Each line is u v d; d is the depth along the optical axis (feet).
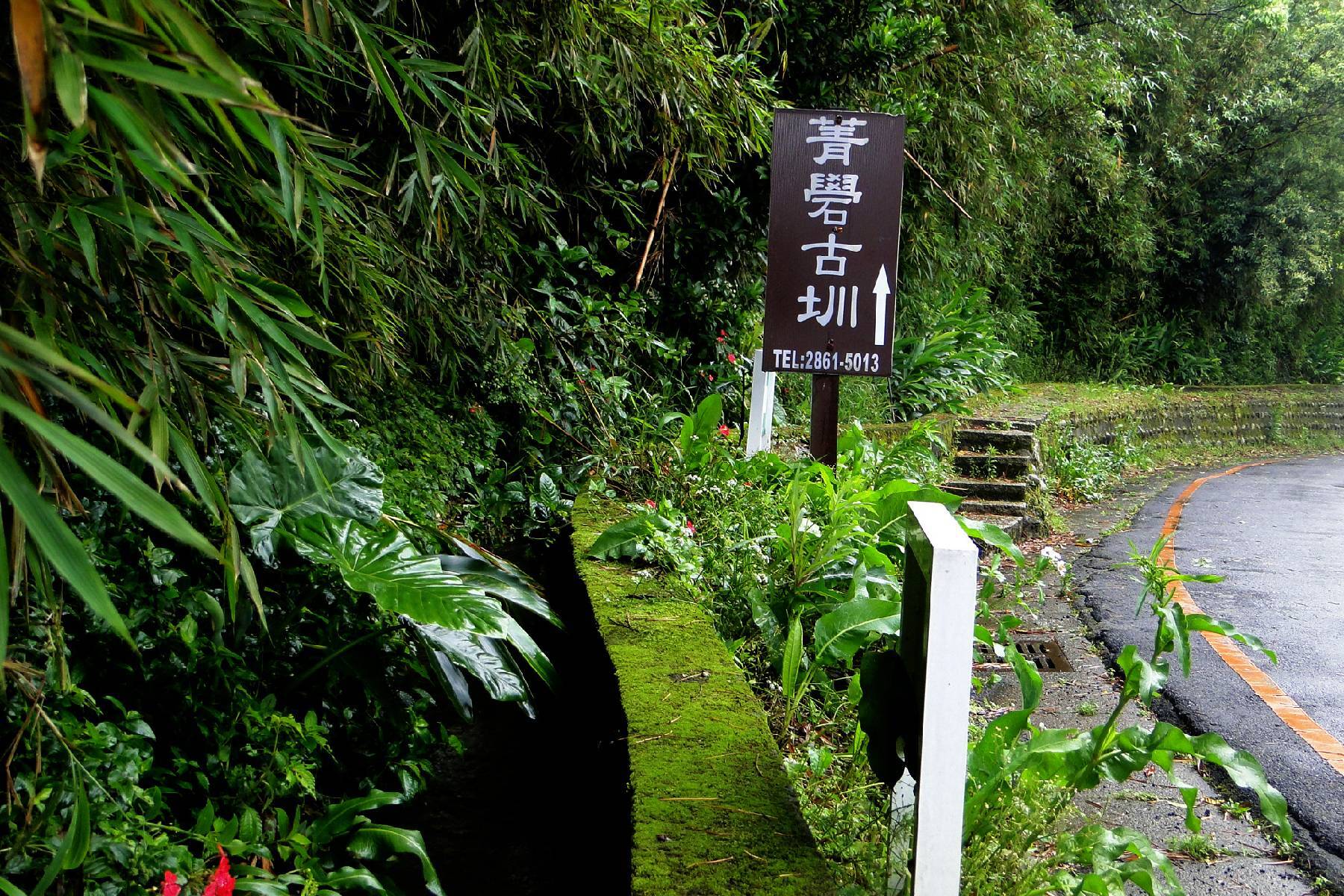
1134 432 44.32
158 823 7.15
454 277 15.87
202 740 8.29
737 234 25.79
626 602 11.12
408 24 13.10
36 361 5.12
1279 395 59.16
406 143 12.74
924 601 6.19
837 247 16.38
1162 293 65.00
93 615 7.32
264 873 6.92
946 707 5.76
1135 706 13.91
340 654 9.80
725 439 18.30
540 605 11.25
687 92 15.83
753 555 13.01
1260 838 10.26
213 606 8.07
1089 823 10.36
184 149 6.43
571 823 9.45
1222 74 59.62
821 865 6.35
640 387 22.70
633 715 8.25
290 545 9.48
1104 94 43.57
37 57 3.26
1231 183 62.64
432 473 15.39
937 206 32.89
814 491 14.85
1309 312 71.15
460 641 10.30
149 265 6.18
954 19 30.01
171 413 6.16
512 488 17.44
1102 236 54.65
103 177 5.84
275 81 10.84
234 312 6.21
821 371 16.53
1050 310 57.06
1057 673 15.25
